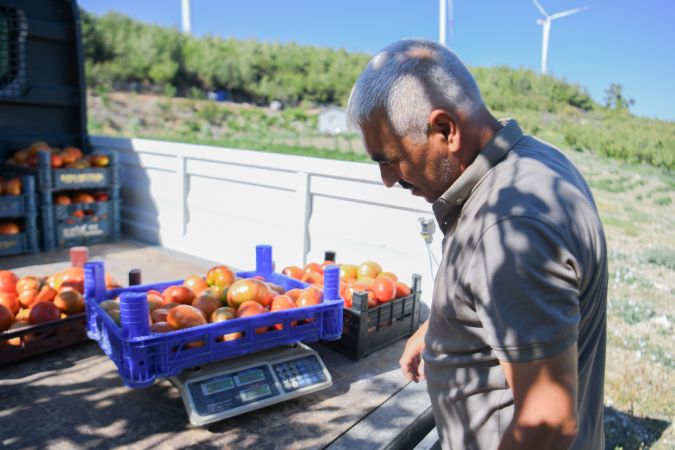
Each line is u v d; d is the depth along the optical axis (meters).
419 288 3.29
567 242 1.08
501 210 1.13
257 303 2.54
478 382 1.31
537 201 1.12
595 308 1.28
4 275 3.04
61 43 5.78
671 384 3.40
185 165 5.04
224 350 2.30
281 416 2.34
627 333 3.89
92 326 2.58
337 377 2.73
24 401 2.39
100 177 5.32
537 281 1.05
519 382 1.07
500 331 1.07
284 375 2.44
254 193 4.52
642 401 3.28
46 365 2.74
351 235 3.87
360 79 1.33
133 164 5.61
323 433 2.22
